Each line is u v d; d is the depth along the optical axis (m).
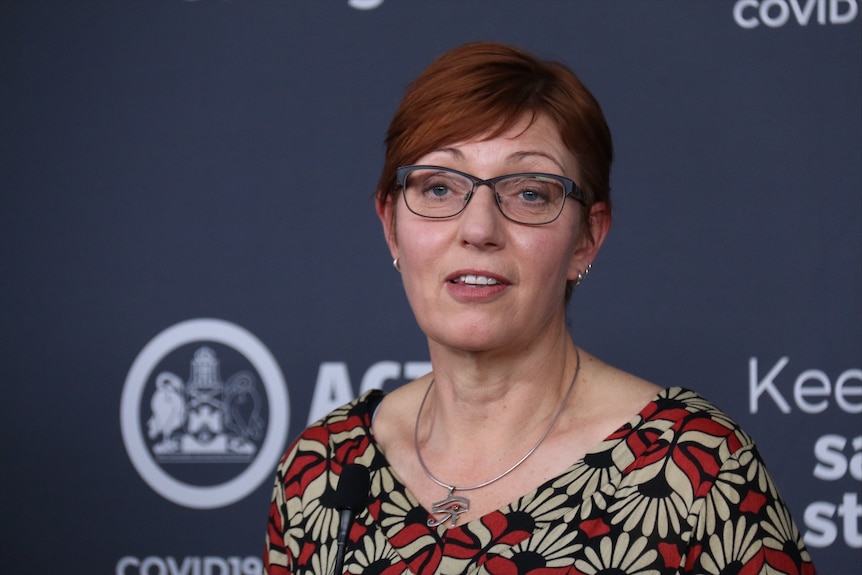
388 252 7.57
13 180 7.84
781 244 7.10
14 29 7.84
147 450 7.72
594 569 3.39
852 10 7.10
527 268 3.61
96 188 7.77
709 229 7.19
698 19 7.24
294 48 7.67
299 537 4.10
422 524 3.74
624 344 7.23
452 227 3.64
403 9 7.59
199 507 7.67
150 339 7.73
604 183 3.89
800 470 7.03
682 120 7.24
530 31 7.43
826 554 6.99
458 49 3.81
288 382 7.62
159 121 7.74
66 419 7.77
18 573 7.77
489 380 3.82
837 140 7.07
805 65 7.12
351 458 4.16
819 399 7.03
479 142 3.65
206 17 7.72
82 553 7.73
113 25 7.77
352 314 7.59
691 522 3.38
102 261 7.77
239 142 7.70
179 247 7.72
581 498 3.54
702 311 7.17
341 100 7.63
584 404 3.85
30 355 7.81
